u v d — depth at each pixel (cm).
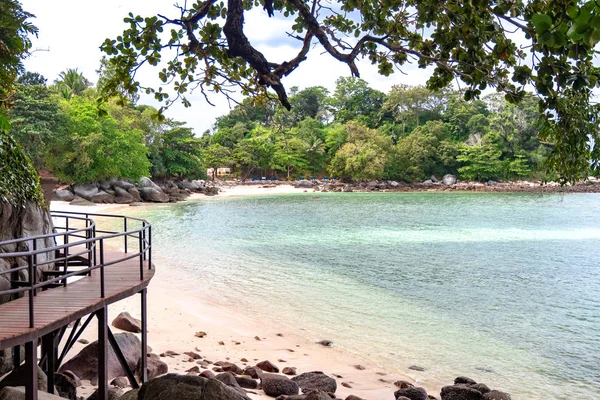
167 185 7744
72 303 605
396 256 2677
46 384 641
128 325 1152
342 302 1669
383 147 10781
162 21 536
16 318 538
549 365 1122
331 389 863
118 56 545
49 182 1371
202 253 2611
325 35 517
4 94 807
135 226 3656
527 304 1706
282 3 577
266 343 1197
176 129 8050
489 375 1052
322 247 2944
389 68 540
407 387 933
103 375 631
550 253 2855
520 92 444
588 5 202
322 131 11956
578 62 363
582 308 1656
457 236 3550
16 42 707
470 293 1858
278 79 530
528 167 11138
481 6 405
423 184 10875
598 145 410
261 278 2023
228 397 540
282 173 11362
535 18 240
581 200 7844
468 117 12300
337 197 8006
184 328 1270
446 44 500
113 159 5753
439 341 1283
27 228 794
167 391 545
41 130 4906
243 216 4828
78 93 7750
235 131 11312
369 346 1223
